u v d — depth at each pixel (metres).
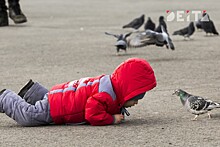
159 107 9.36
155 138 7.47
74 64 13.94
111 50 16.34
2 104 8.30
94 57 15.03
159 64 13.82
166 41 13.67
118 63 14.03
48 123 8.30
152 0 36.38
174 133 7.70
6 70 13.24
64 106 8.13
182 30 18.52
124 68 8.10
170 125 8.13
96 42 18.05
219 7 29.11
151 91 10.66
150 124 8.22
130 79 8.05
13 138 7.64
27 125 8.25
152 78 8.10
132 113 8.96
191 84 11.33
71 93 8.16
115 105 8.16
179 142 7.27
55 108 8.15
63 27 22.23
